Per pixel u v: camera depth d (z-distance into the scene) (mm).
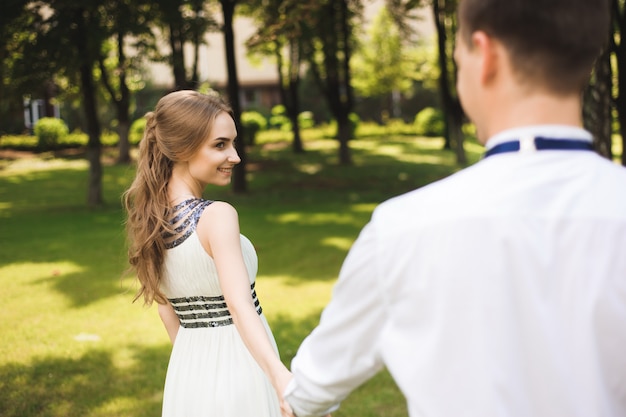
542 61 966
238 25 38250
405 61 30391
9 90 13695
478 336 929
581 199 957
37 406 3895
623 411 952
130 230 2127
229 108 2166
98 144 13562
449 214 965
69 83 13547
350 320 1060
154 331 5320
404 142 28125
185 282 2062
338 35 20172
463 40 1042
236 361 2074
